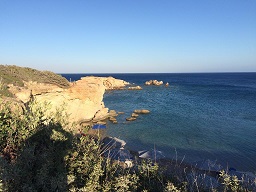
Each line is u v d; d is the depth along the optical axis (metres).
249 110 47.00
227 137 28.22
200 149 24.11
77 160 4.64
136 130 31.17
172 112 43.97
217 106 51.84
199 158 21.62
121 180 4.60
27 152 3.97
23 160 3.95
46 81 33.62
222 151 23.58
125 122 35.62
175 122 35.81
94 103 35.75
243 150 23.84
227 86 113.44
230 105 53.53
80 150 5.25
